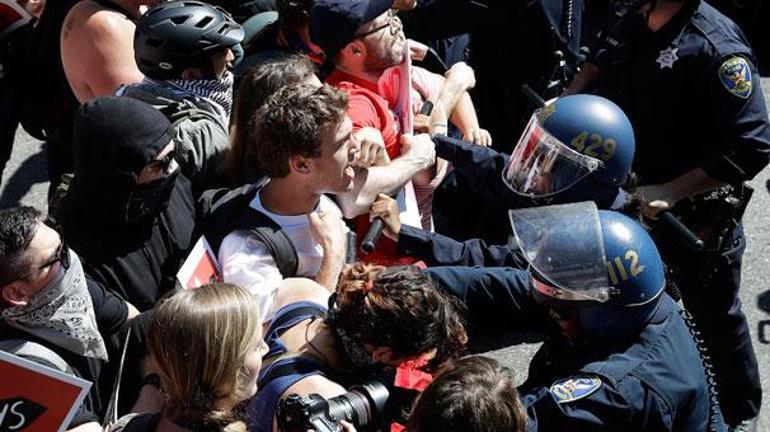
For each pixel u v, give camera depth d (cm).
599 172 291
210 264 286
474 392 208
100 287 273
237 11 432
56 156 399
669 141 353
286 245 287
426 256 315
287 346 255
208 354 213
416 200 359
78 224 282
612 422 243
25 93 394
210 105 325
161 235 293
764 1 609
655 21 340
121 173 271
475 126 395
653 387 247
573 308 253
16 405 219
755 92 339
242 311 218
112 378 277
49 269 246
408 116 345
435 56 419
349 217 317
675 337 259
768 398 411
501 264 313
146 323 252
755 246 486
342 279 245
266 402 241
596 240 252
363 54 333
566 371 261
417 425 211
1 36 384
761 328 443
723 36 338
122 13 364
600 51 365
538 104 355
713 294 367
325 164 282
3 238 242
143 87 324
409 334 235
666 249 357
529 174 301
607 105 296
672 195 350
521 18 405
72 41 361
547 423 246
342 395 230
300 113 278
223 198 303
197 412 214
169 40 312
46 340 255
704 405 260
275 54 378
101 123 271
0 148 409
